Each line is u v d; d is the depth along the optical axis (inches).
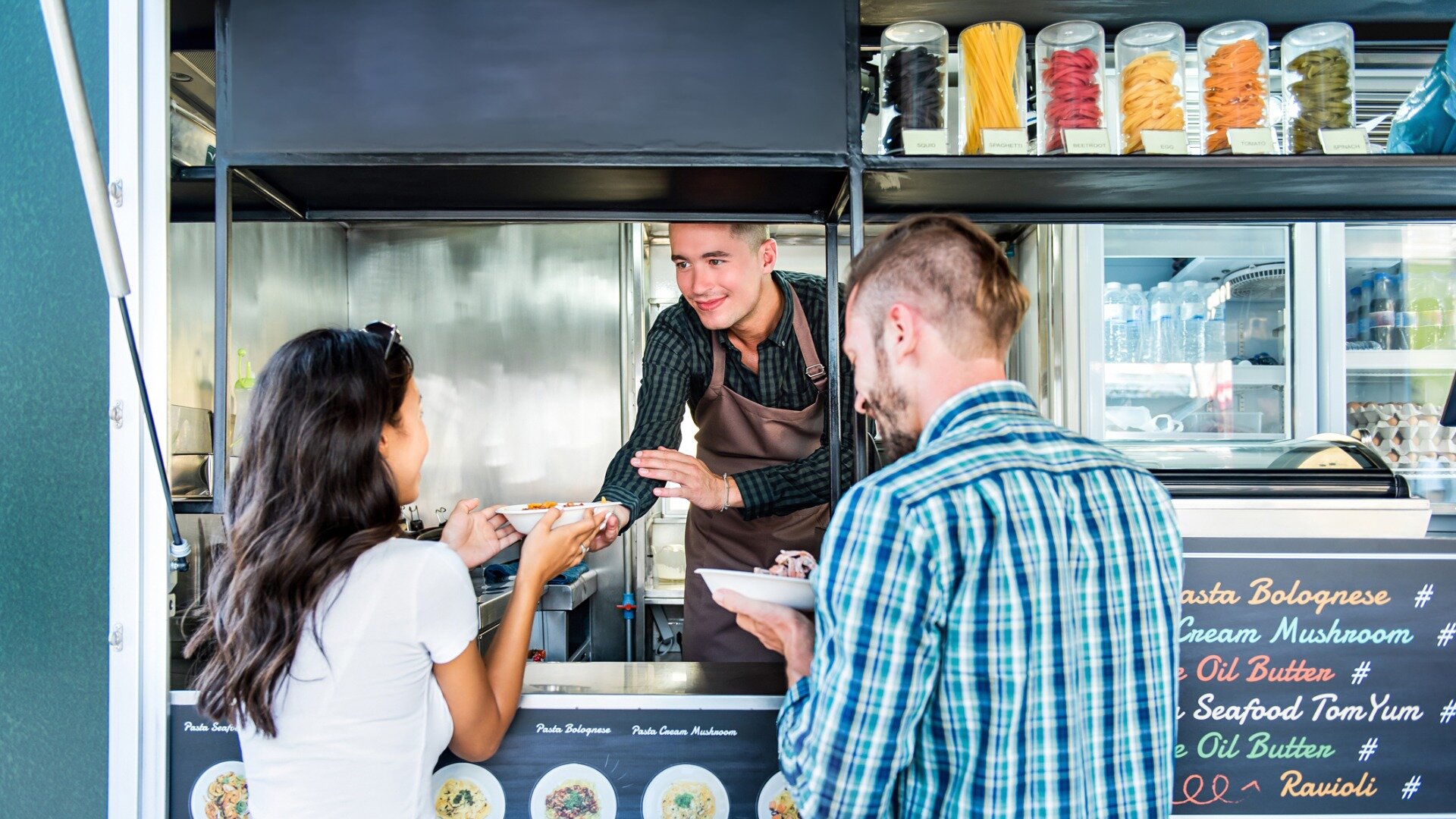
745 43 54.8
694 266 71.3
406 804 41.5
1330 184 59.6
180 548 50.0
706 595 86.2
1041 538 32.8
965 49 57.4
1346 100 57.2
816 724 32.8
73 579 54.5
